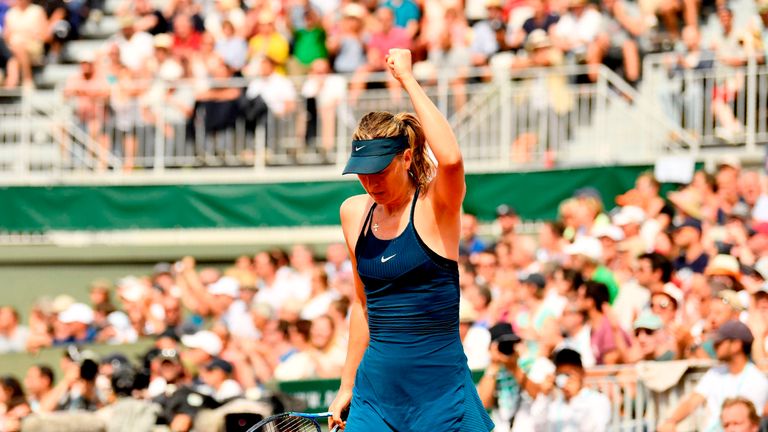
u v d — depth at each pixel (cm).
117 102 5041
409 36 4891
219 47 5094
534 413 2742
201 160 5003
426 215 1614
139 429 2906
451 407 1619
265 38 4984
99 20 5647
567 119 4634
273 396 2853
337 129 4916
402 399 1628
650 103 4547
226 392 3195
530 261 3925
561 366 2750
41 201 4978
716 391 2695
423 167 1638
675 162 4284
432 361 1619
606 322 3009
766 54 4362
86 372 3341
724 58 4416
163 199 4931
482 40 4856
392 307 1625
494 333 2770
